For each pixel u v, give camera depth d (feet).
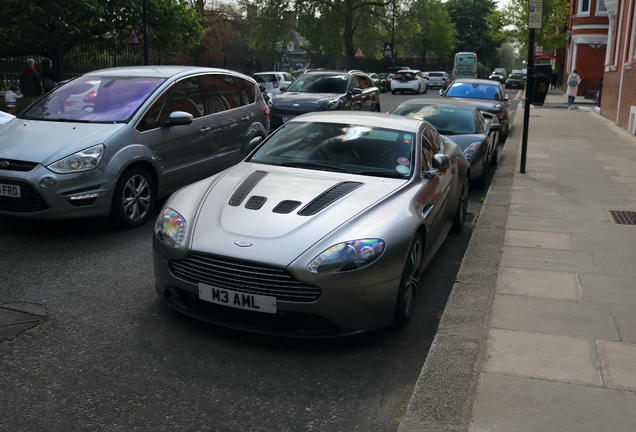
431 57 297.74
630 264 16.74
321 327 11.78
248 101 27.61
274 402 10.14
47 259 17.07
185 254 12.08
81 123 20.16
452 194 18.71
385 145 16.35
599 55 116.88
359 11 152.76
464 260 17.04
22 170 17.92
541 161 35.88
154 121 21.31
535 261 16.97
